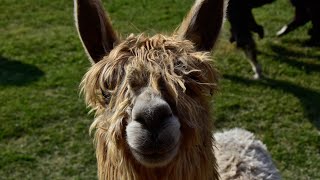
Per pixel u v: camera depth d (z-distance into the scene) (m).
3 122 7.53
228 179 4.21
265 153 4.82
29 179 6.43
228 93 8.22
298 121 7.49
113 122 2.88
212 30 3.41
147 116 2.67
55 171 6.56
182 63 2.96
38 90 8.44
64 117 7.67
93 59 3.35
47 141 7.12
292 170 6.48
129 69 2.83
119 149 2.95
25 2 12.65
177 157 2.96
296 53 9.71
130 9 11.94
